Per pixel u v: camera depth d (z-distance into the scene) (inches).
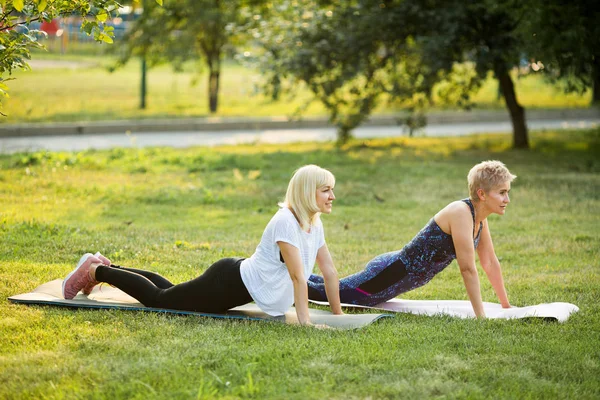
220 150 697.0
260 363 201.5
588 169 617.0
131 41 928.9
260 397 181.3
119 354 208.5
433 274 268.2
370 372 197.3
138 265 317.7
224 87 1326.3
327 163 624.4
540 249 367.2
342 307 272.7
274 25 708.0
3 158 586.9
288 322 240.2
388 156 674.2
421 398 181.8
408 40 689.6
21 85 1144.2
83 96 1079.0
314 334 226.5
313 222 243.0
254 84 708.7
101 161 592.1
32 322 233.5
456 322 246.5
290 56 674.2
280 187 524.4
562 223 427.2
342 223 426.9
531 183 547.5
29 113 840.3
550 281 311.1
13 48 249.9
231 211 451.5
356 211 460.1
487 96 1246.9
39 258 316.8
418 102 714.2
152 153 653.3
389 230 410.6
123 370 195.0
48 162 571.8
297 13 700.7
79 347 214.1
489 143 774.5
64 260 318.0
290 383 189.0
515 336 231.8
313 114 986.7
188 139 785.6
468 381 194.1
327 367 199.2
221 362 201.5
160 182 531.8
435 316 256.2
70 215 419.2
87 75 1379.2
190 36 915.4
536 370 204.7
